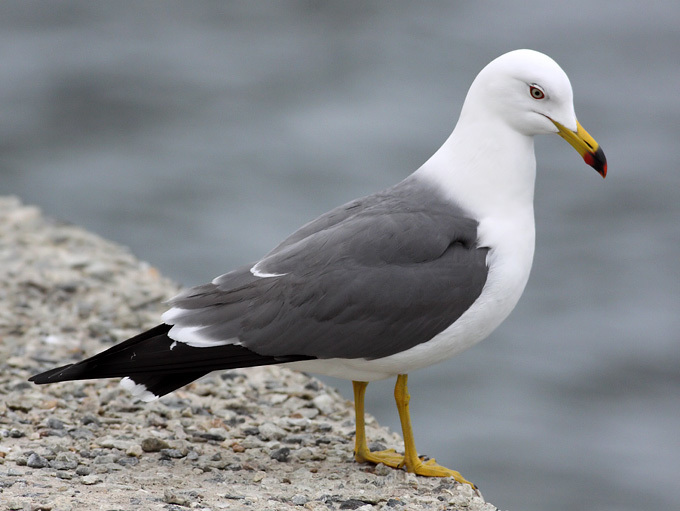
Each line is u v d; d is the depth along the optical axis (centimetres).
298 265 750
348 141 2833
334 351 743
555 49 3684
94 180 2583
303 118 3005
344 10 4038
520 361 1855
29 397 893
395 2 4112
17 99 3108
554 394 1756
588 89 3331
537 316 2034
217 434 844
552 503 1459
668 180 2711
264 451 824
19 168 2661
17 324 1078
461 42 3738
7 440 793
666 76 3450
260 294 748
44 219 1498
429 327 746
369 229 755
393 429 1585
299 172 2623
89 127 2919
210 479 746
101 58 3450
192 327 747
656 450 1619
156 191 2516
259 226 2328
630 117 3130
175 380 754
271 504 686
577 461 1576
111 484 707
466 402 1698
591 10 4044
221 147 2791
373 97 3170
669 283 2197
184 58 3497
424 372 1783
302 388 994
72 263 1288
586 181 2688
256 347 740
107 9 3925
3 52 3469
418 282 741
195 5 4044
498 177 780
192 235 2281
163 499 672
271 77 3331
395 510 699
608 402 1752
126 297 1193
